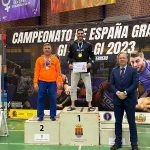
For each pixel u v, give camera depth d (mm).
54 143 7520
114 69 6738
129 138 7141
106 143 7387
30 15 14820
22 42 10664
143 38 9547
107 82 9891
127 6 13648
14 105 10828
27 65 10648
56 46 10328
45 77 7609
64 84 10258
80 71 7867
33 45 10555
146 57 9539
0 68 8336
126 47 9711
